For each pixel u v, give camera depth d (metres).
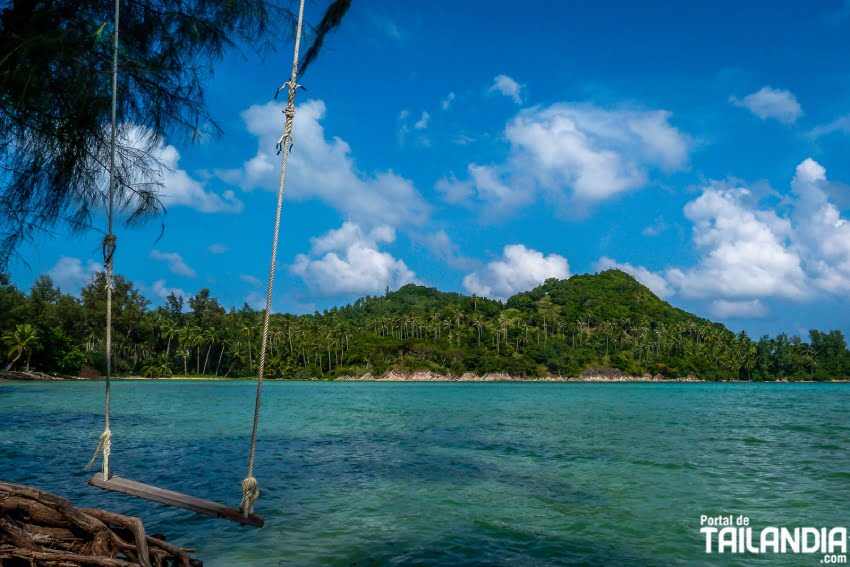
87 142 5.64
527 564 7.65
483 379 171.75
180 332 136.00
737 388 131.12
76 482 12.66
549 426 30.47
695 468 16.27
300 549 8.15
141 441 21.39
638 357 194.62
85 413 34.50
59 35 5.00
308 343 162.12
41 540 4.53
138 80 5.79
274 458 17.38
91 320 113.75
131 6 5.66
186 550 5.43
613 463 17.11
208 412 37.94
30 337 92.56
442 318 194.00
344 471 15.19
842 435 26.61
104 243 5.21
